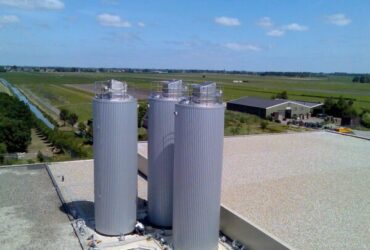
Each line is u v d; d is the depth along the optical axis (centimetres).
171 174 1552
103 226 1526
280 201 1778
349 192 1917
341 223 1546
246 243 1420
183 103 1338
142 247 1435
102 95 1488
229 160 2500
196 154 1312
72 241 1473
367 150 2881
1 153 3466
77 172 2353
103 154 1463
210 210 1366
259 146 2964
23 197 1917
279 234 1439
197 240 1382
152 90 1611
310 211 1664
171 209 1595
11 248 1402
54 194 1975
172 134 1526
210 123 1296
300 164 2434
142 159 2358
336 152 2794
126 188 1509
